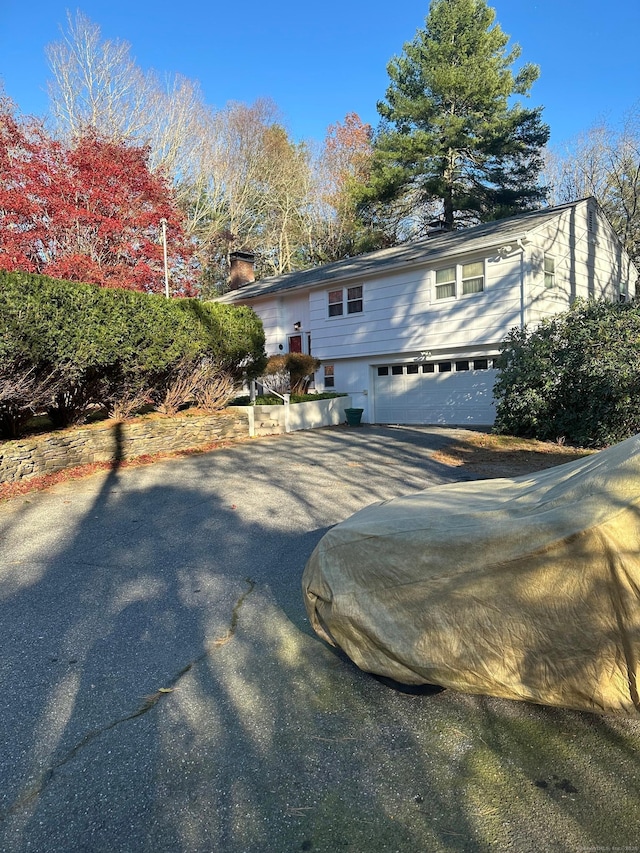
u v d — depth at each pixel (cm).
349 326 1716
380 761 210
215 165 3034
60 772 207
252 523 553
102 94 2328
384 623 243
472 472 773
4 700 256
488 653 216
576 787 193
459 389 1491
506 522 226
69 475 794
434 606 230
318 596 274
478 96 2438
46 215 1507
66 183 1511
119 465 876
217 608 355
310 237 3350
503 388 1126
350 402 1650
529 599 208
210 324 1056
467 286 1419
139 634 321
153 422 973
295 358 1664
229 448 1054
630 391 920
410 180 2638
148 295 929
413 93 2602
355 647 254
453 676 224
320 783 199
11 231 1442
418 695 246
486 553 221
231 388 1205
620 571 190
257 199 3312
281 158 3312
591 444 971
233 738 225
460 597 224
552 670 204
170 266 1823
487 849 168
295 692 258
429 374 1556
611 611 192
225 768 208
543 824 177
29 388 725
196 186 2936
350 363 1747
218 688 262
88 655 297
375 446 1040
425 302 1509
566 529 203
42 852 172
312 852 169
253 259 2455
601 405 954
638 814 179
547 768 203
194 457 955
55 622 340
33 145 1512
